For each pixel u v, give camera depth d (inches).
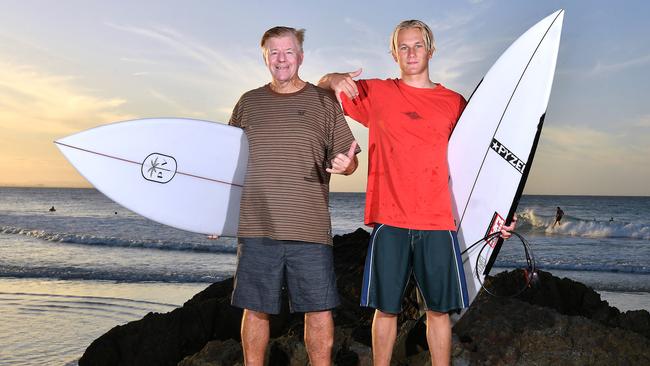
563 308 175.9
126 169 137.9
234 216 136.9
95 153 137.0
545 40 140.9
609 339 132.6
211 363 138.8
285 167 109.4
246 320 114.2
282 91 114.1
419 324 132.1
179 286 430.0
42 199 2504.9
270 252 110.7
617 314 176.2
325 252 112.1
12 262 581.0
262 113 113.0
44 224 1136.8
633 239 888.9
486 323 139.2
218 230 137.5
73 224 1135.6
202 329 175.6
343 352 131.6
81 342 256.7
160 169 138.2
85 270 519.2
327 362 113.3
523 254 721.0
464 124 131.8
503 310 145.5
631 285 469.4
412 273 121.3
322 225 111.7
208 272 512.4
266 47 111.9
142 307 336.5
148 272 506.0
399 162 112.8
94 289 410.3
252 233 111.5
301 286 110.8
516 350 129.9
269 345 137.2
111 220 1238.3
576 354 127.2
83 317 307.3
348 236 211.0
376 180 116.4
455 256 113.3
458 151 131.1
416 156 112.3
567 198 2839.6
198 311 178.9
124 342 173.5
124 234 936.3
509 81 138.4
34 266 547.5
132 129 139.0
